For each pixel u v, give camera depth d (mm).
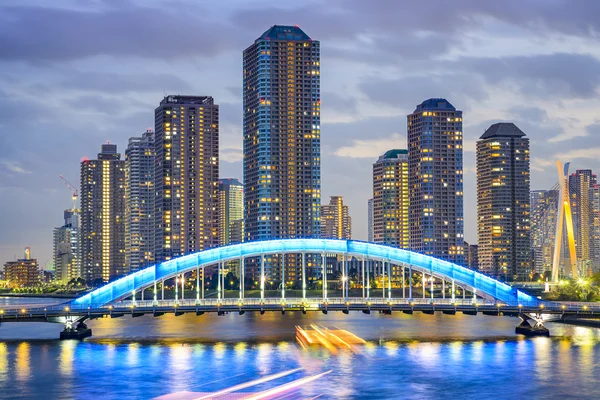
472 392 150250
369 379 162125
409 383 158125
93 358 190375
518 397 146500
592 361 182500
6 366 178375
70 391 151875
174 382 159250
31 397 147375
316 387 154125
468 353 197375
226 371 171125
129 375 166750
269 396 146375
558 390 151500
